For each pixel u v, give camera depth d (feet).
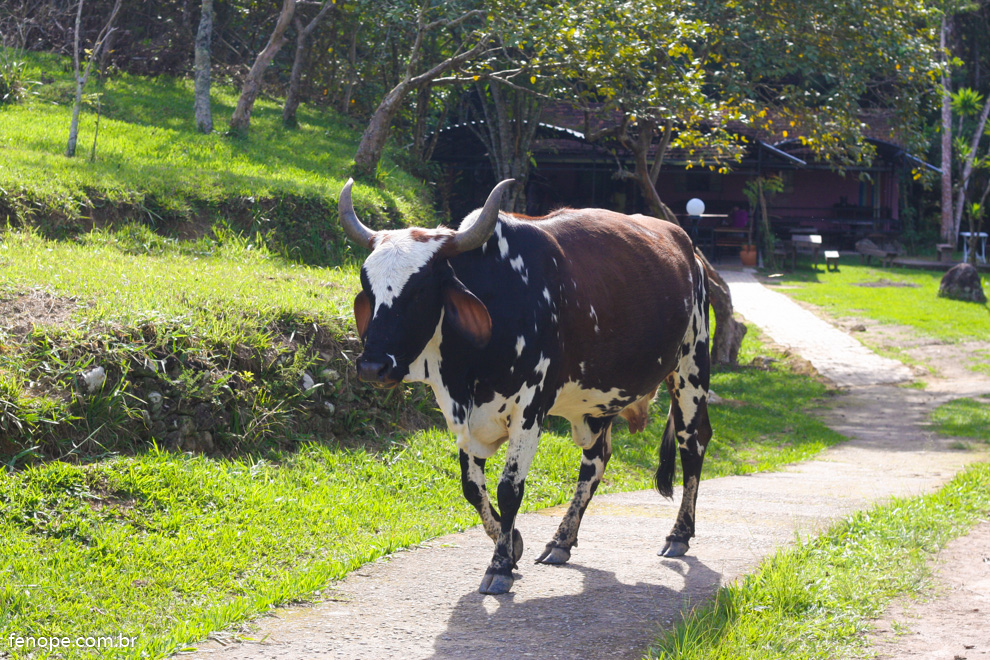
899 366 69.26
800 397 56.70
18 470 18.78
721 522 22.03
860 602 14.58
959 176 137.39
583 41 45.80
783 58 54.19
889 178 131.75
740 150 51.72
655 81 47.80
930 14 60.29
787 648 12.74
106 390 21.88
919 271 113.80
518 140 69.46
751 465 35.29
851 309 87.66
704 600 15.60
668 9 48.14
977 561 17.22
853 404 56.39
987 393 60.13
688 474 20.10
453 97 88.28
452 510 23.04
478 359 16.14
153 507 18.81
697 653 12.37
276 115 76.02
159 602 15.12
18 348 21.33
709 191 127.75
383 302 15.07
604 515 23.49
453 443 27.89
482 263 16.28
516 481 16.52
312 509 20.42
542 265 17.01
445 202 87.10
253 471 22.20
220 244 40.27
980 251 133.49
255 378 25.55
